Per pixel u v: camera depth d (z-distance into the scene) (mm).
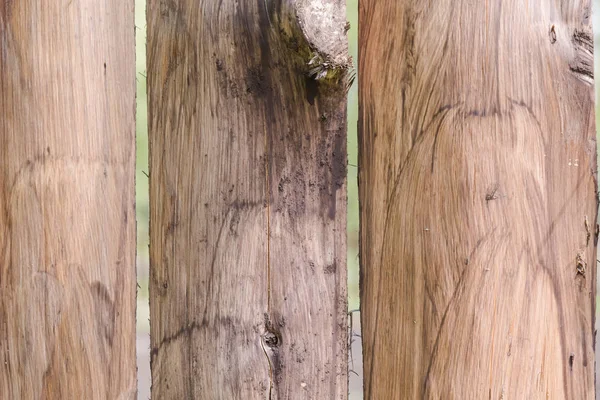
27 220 1118
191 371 1106
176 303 1113
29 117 1115
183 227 1105
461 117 1027
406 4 1046
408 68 1046
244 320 1088
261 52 1073
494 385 1030
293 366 1095
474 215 1025
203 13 1087
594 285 1066
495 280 1026
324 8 1055
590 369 1063
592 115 1050
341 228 1106
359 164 1085
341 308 1111
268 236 1085
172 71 1108
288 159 1085
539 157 1030
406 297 1052
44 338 1120
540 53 1030
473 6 1026
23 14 1113
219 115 1083
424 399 1045
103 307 1127
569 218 1046
